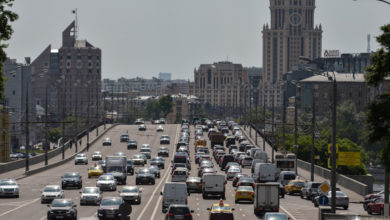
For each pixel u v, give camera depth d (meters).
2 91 117.31
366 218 118.00
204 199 176.12
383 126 113.81
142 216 137.00
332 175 120.38
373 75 115.31
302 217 140.38
